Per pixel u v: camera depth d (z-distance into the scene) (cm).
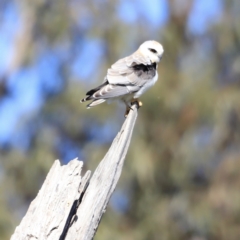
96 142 1742
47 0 1814
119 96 898
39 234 623
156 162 1683
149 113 1695
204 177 1741
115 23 1717
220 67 1819
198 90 1697
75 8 1778
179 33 1838
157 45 981
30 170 1758
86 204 657
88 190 665
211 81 1752
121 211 1712
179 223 1680
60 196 638
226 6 1828
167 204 1686
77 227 644
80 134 1778
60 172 651
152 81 931
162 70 1714
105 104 1686
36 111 1794
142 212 1692
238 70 1797
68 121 1755
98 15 1745
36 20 1825
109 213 1670
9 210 1650
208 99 1692
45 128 1791
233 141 1744
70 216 640
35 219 629
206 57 1814
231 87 1759
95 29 1712
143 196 1695
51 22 1792
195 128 1709
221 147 1744
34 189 1775
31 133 1808
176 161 1700
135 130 1689
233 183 1712
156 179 1708
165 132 1702
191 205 1678
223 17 1827
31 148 1806
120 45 1692
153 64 962
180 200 1684
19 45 1848
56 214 630
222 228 1655
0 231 1560
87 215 650
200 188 1720
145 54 973
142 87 915
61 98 1761
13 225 1577
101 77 1688
